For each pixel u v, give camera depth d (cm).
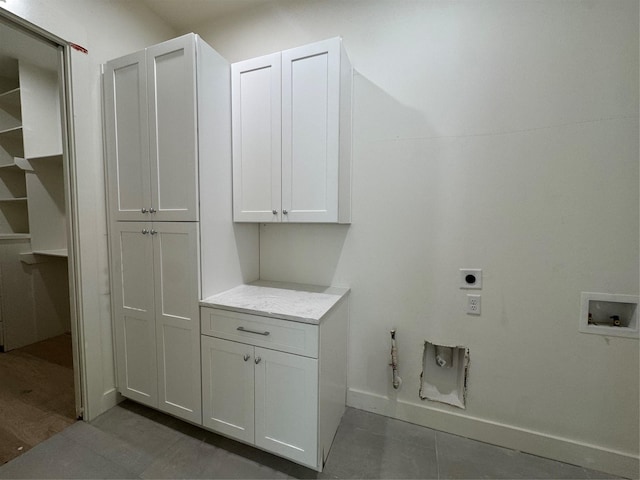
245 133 162
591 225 131
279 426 133
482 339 153
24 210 288
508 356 148
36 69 250
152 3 187
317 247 183
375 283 171
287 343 129
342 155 152
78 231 157
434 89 153
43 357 240
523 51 137
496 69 142
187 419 155
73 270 160
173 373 156
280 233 192
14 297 255
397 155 162
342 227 177
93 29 161
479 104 145
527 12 135
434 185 156
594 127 128
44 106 256
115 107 162
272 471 134
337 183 145
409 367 167
